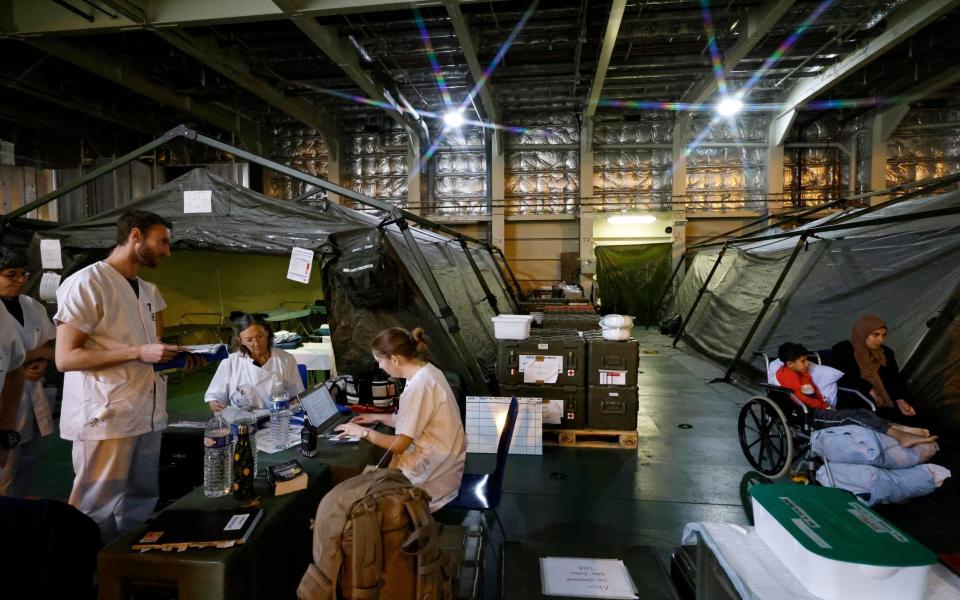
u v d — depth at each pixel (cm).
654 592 175
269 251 432
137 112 1146
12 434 250
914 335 445
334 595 129
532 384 437
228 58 889
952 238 454
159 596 151
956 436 412
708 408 561
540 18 817
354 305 435
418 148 1312
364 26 823
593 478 370
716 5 786
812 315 586
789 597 129
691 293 1158
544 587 176
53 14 711
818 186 1309
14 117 957
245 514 177
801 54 934
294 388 323
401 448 240
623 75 1034
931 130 1252
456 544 198
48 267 461
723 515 316
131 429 237
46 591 146
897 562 122
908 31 803
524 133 1345
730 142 1305
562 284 1308
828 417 320
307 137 1389
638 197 1332
